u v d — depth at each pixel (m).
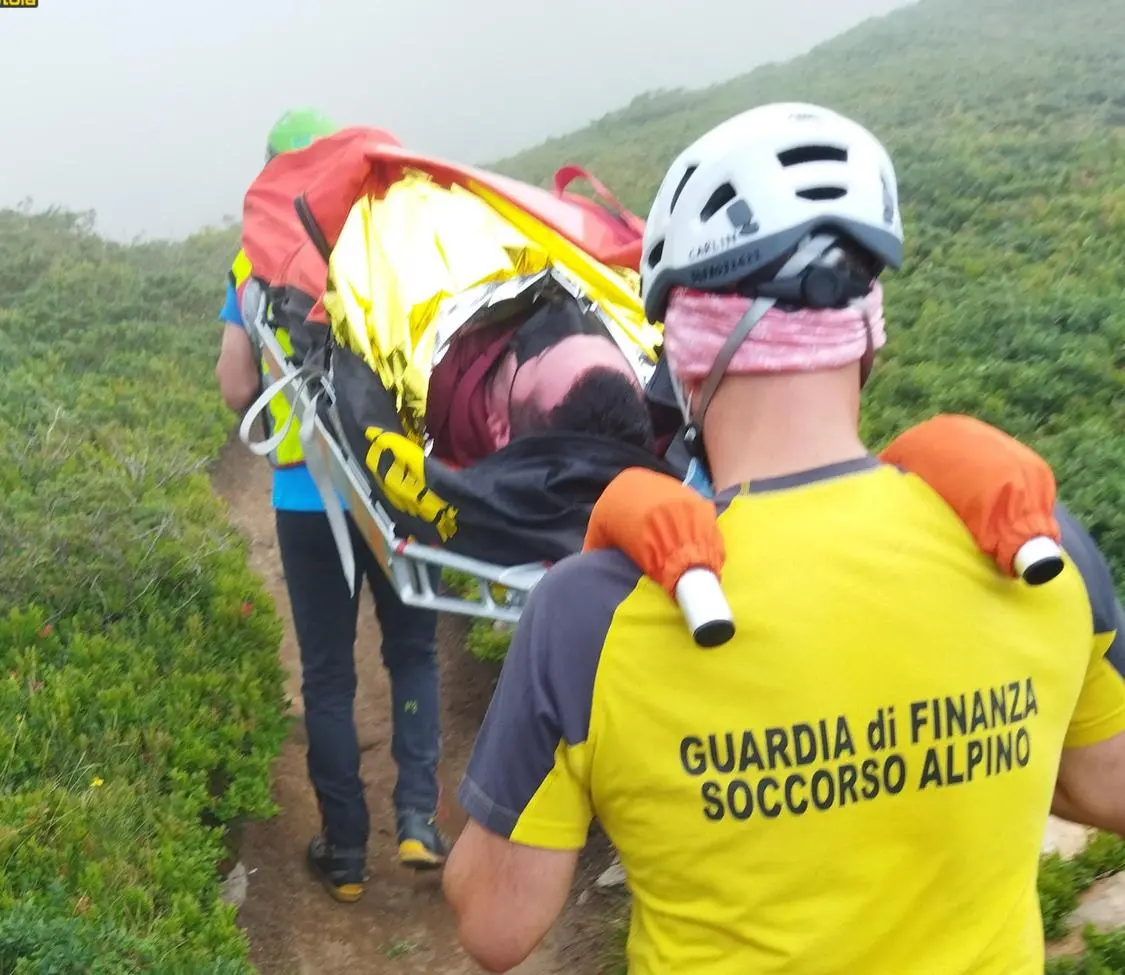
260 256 4.23
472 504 2.98
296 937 4.06
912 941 1.32
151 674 4.66
